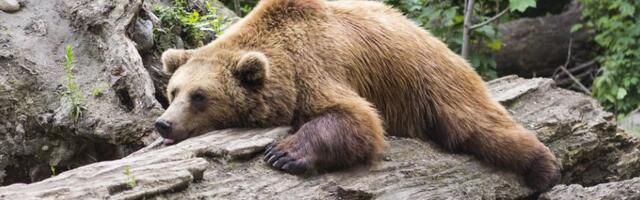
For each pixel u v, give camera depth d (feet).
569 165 41.01
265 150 32.76
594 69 76.84
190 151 31.50
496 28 69.21
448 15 61.62
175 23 46.16
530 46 75.97
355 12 36.73
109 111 40.06
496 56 74.54
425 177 34.12
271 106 34.19
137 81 40.37
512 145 36.32
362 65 35.50
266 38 35.42
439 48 37.78
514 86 45.73
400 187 32.89
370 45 35.94
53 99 41.11
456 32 64.59
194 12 47.16
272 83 34.12
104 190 27.40
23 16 43.62
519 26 77.10
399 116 36.88
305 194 31.07
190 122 33.71
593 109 44.34
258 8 36.63
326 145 32.19
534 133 40.63
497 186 35.83
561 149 40.91
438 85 36.65
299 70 34.47
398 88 36.47
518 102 43.91
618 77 70.33
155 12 46.21
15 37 42.57
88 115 39.83
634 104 70.33
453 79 37.06
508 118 37.76
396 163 34.19
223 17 49.08
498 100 42.98
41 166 42.45
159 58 44.70
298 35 35.22
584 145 41.63
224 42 35.60
